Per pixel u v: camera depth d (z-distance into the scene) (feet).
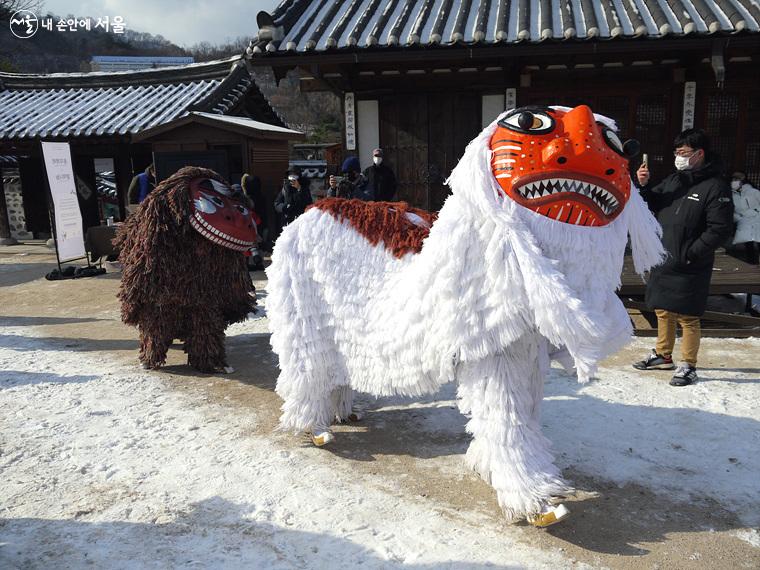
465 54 24.03
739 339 18.83
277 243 11.23
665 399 14.08
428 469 11.19
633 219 9.12
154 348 16.56
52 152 31.42
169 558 8.70
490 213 8.45
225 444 12.24
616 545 8.93
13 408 14.23
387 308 9.93
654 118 27.84
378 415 13.65
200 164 31.60
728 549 8.83
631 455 11.54
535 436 9.20
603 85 27.73
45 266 36.58
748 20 23.02
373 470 11.16
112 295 27.53
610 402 13.94
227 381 15.93
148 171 32.19
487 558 8.63
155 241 15.14
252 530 9.33
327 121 133.80
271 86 148.25
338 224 10.70
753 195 24.64
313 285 10.86
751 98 26.96
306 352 10.89
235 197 16.15
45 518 9.72
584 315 8.18
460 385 9.45
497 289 8.47
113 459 11.65
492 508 9.89
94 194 48.52
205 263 15.60
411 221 10.39
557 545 8.93
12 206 51.57
